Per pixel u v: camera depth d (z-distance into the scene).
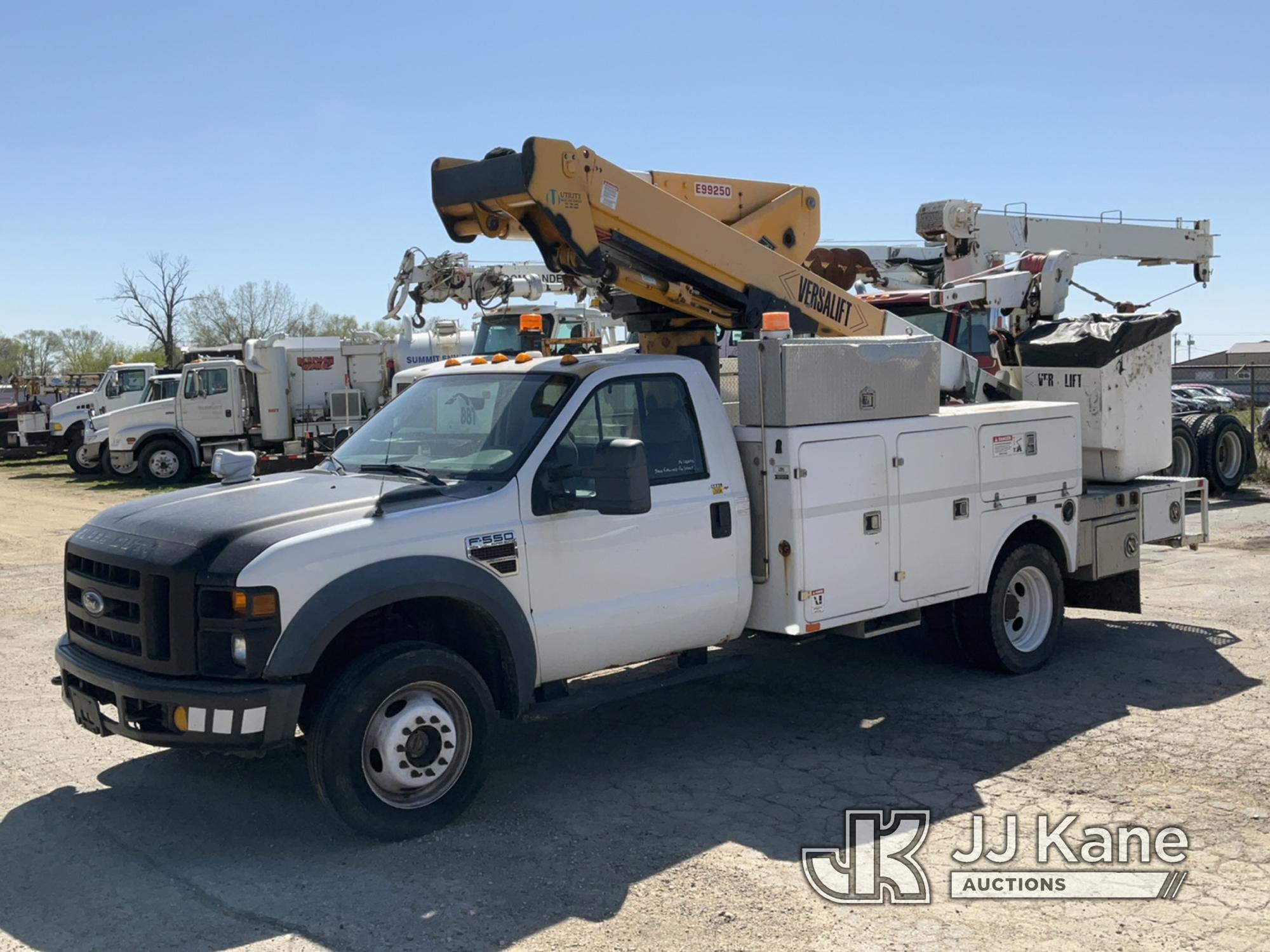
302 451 22.31
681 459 6.05
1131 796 5.43
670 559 5.92
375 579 4.90
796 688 7.43
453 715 5.21
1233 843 4.87
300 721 5.16
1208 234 16.41
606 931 4.17
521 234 6.60
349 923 4.26
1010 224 13.89
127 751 6.32
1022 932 4.14
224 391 24.55
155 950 4.08
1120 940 4.07
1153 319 8.73
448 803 5.16
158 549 4.95
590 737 6.52
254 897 4.49
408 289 10.71
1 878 4.72
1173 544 9.13
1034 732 6.43
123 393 27.12
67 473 28.48
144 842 5.06
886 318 7.84
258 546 4.81
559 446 5.62
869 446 6.51
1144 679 7.49
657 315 7.27
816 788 5.63
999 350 9.45
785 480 6.15
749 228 7.51
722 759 6.09
